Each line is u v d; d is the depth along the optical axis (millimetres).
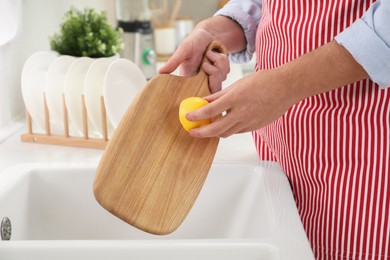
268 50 1083
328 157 976
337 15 941
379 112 921
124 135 849
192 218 1110
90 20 1679
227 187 1093
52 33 2023
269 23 1063
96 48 1623
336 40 808
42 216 1115
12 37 1543
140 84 1498
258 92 807
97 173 834
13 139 1480
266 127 1136
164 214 846
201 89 924
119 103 1411
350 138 949
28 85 1420
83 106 1386
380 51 784
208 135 840
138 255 748
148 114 867
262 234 899
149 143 859
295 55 1002
